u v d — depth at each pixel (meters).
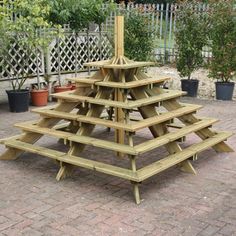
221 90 9.03
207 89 10.30
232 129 6.60
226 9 8.80
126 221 3.59
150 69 12.91
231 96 9.10
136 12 10.12
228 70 8.95
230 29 8.78
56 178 4.55
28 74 8.57
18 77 8.51
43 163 5.07
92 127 4.91
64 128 5.50
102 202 3.97
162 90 5.15
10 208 3.84
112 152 5.47
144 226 3.50
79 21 9.44
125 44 9.66
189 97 9.43
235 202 3.99
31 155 5.38
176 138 4.60
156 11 13.19
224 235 3.37
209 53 9.91
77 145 4.70
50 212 3.76
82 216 3.68
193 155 4.68
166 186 4.36
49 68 9.03
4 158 5.18
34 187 4.33
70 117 4.78
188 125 5.18
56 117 5.00
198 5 9.61
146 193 4.18
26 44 8.16
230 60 8.88
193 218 3.65
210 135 5.40
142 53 9.85
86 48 10.04
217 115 7.61
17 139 5.25
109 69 4.79
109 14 10.31
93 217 3.66
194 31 9.24
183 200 4.02
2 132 6.46
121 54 4.88
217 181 4.51
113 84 4.60
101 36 10.36
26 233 3.39
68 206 3.88
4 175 4.68
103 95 4.84
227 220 3.62
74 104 5.11
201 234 3.38
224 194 4.17
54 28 8.98
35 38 8.07
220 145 5.43
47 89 8.62
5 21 7.68
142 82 4.74
